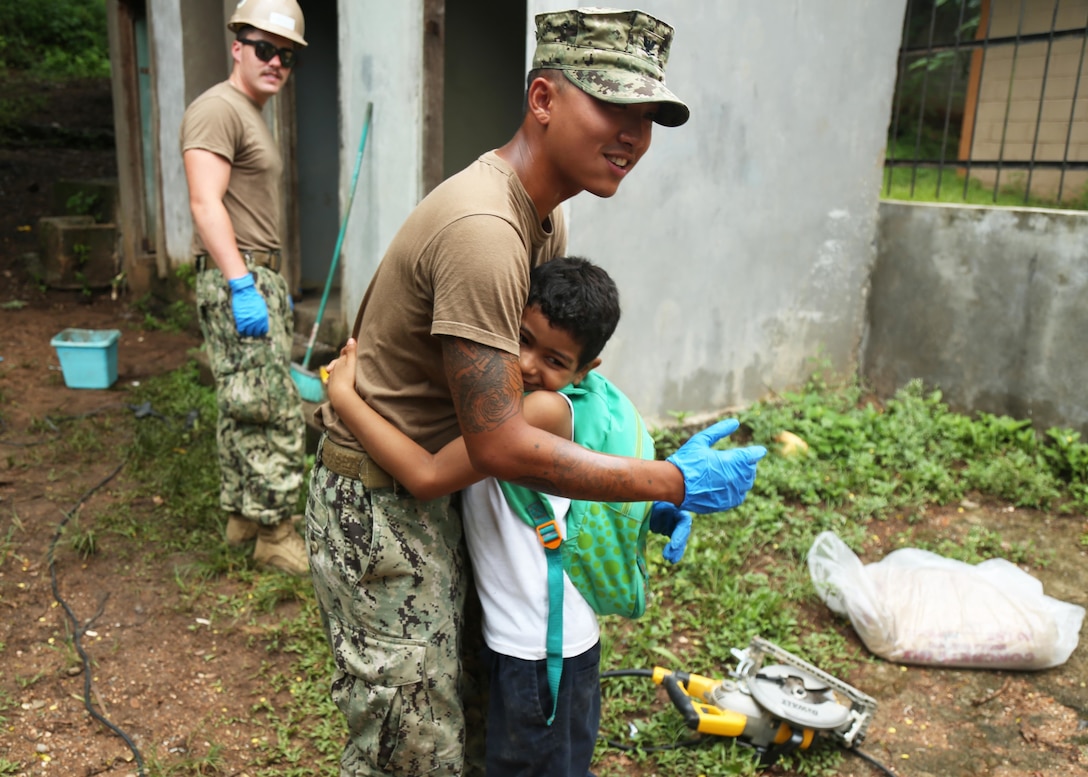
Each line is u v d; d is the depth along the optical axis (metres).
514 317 1.62
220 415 3.67
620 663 3.21
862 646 3.44
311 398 4.48
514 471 1.65
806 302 5.51
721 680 2.96
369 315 1.89
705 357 5.13
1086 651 3.46
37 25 14.73
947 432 5.14
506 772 2.09
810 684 2.84
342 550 1.93
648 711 3.03
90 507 4.27
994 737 2.99
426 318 1.74
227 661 3.23
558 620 1.95
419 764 1.99
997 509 4.57
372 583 1.93
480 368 1.60
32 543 3.93
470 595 2.17
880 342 5.77
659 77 1.67
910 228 5.52
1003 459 4.84
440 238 1.63
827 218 5.44
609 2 4.27
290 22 3.39
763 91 4.90
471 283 1.59
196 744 2.82
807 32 4.98
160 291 7.69
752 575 3.79
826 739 2.91
